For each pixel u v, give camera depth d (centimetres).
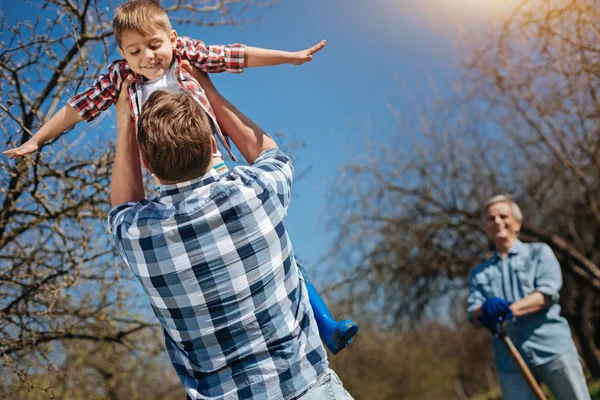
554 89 791
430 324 1084
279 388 169
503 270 402
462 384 1689
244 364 171
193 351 174
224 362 172
